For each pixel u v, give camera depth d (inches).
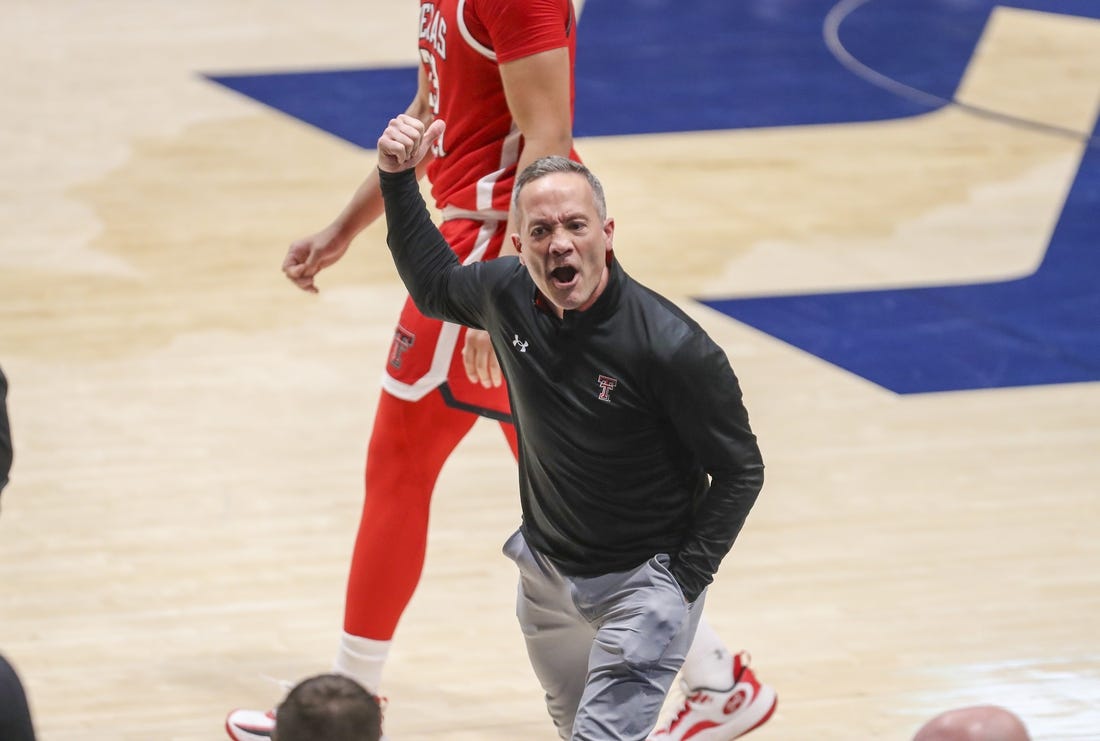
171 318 882.8
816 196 1095.6
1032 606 593.0
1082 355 840.9
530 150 465.1
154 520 660.7
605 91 1363.2
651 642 381.1
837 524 658.2
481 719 525.7
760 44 1520.7
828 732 515.2
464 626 584.4
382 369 823.7
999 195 1100.5
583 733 381.1
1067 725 517.7
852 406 776.9
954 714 279.7
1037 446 732.7
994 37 1541.6
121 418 758.5
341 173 1147.9
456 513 669.3
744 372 815.7
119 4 1699.1
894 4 1667.1
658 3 1678.2
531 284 386.0
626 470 382.0
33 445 725.9
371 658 506.6
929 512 669.3
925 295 920.9
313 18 1643.7
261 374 812.6
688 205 1072.2
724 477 378.6
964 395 790.5
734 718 505.4
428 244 417.4
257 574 619.8
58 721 518.6
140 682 544.1
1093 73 1416.1
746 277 946.1
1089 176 1141.7
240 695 538.6
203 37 1557.6
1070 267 968.3
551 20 459.5
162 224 1035.3
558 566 401.7
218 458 719.7
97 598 598.2
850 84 1384.1
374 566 497.7
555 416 382.3
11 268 954.1
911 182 1126.4
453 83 486.0
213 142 1218.6
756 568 622.2
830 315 890.7
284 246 1000.2
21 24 1601.9
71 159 1172.5
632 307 371.2
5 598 595.8
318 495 687.1
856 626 579.8
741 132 1245.1
